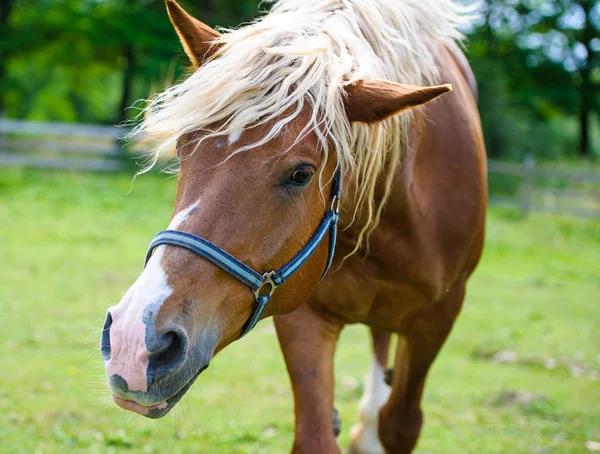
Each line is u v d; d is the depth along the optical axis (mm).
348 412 4828
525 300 8500
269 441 4141
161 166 2471
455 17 3305
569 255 12102
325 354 2828
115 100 37406
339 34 2385
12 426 3992
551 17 25578
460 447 4242
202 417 4426
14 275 7730
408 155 2670
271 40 2178
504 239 12992
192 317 1961
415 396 3311
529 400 5090
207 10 20703
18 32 20578
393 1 2771
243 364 5559
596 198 16188
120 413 4230
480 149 3188
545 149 29047
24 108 31438
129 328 1880
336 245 2734
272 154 2051
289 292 2254
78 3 21109
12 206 12086
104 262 8727
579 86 26000
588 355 6312
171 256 1979
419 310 3074
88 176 15750
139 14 19562
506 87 24906
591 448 4312
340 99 2207
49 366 5051
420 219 2820
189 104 2057
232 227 2018
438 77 2912
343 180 2348
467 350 6395
